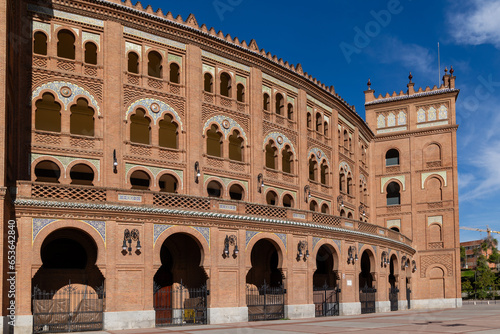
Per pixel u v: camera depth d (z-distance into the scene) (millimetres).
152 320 28953
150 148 33625
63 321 28375
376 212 62062
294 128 43562
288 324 30750
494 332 24484
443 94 60750
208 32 38000
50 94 30984
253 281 38719
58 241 30062
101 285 29406
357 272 42188
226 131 37781
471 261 155750
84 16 32219
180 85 35688
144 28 34281
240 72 39531
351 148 54031
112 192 28828
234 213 33500
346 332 24938
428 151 60969
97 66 32281
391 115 63094
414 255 59625
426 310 50000
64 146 30531
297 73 43469
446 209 59156
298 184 42812
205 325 30375
